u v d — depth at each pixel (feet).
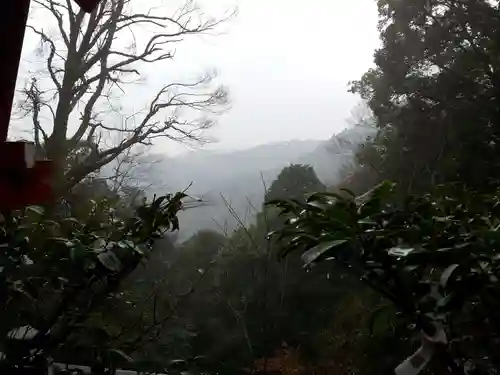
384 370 5.13
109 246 4.31
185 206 5.69
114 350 4.64
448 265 2.91
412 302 2.91
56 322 4.46
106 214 5.16
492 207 3.65
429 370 2.96
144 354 5.61
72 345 4.57
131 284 6.26
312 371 6.10
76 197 7.08
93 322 4.89
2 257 4.20
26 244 4.29
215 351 6.10
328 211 3.18
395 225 3.24
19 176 3.68
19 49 3.27
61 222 4.81
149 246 4.68
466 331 3.06
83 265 4.21
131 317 5.80
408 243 3.11
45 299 4.63
